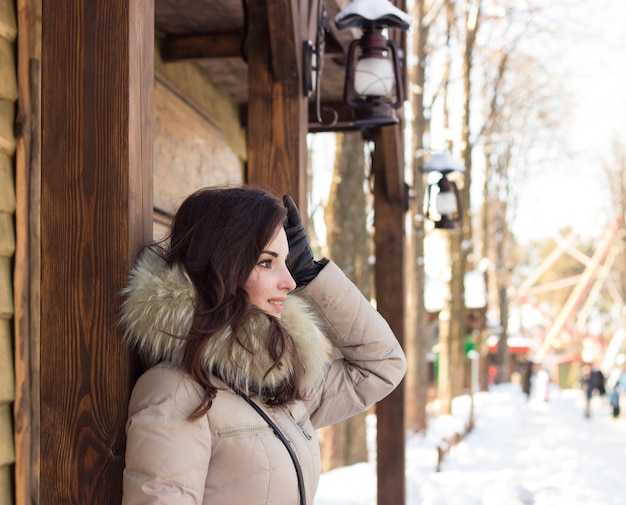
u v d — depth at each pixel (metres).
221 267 1.79
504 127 31.08
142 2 2.05
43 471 1.94
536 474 10.78
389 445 6.20
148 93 2.09
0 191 2.51
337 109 5.80
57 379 1.94
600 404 27.72
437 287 20.28
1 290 2.51
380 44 3.81
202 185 5.25
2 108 2.56
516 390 34.81
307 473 1.90
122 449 1.91
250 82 3.37
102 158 1.94
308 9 3.62
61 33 1.96
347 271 10.98
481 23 18.36
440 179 6.64
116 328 1.92
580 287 47.72
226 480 1.77
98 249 1.94
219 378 1.81
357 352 2.30
